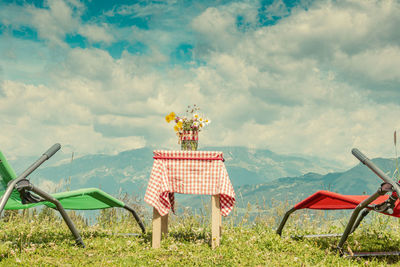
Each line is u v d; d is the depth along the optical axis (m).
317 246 3.90
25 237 4.17
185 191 3.93
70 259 3.27
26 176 2.96
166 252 3.60
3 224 5.29
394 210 2.94
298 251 3.64
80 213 5.91
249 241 3.99
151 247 3.85
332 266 3.00
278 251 3.69
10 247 3.56
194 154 3.96
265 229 4.97
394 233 4.54
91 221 5.75
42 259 3.17
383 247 3.81
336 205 3.89
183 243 3.99
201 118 4.20
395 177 4.00
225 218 5.41
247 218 5.27
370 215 4.81
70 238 4.22
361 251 3.60
